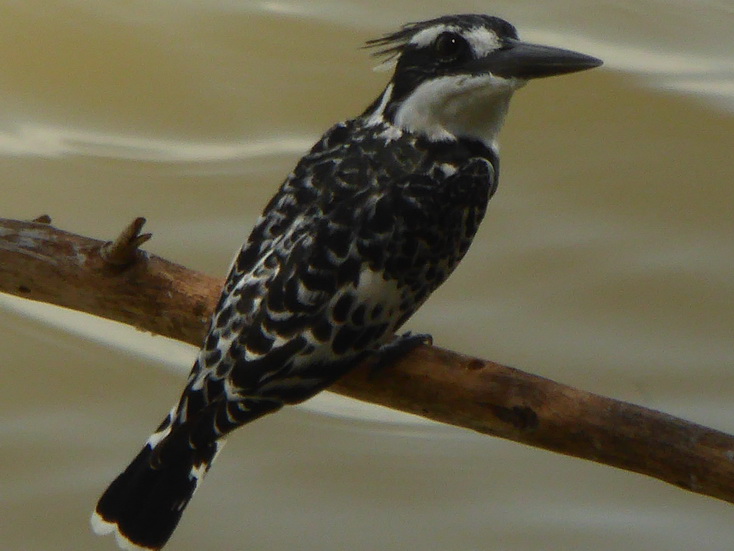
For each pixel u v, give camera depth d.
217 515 12.29
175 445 7.54
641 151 15.77
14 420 12.95
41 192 14.89
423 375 8.08
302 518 12.29
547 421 7.88
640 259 14.65
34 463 12.61
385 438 13.05
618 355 13.79
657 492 12.67
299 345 7.63
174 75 16.20
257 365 7.53
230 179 15.12
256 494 12.49
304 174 8.28
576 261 14.67
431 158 8.43
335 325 7.73
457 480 12.70
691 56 16.70
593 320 14.10
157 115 15.84
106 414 13.06
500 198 15.36
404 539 12.16
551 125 16.14
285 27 16.73
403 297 8.10
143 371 13.53
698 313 14.15
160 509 7.52
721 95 16.19
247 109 15.98
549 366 13.66
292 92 16.06
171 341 13.92
